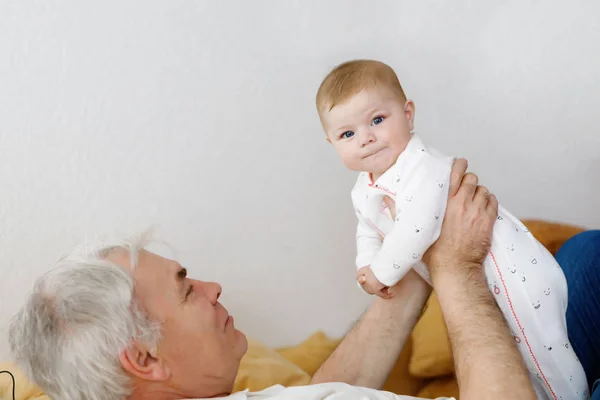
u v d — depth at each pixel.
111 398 1.08
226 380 1.19
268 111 2.06
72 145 1.87
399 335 1.48
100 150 1.89
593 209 2.28
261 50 2.04
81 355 1.07
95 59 1.88
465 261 1.23
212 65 2.00
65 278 1.10
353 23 2.12
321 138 2.12
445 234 1.23
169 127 1.96
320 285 2.15
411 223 1.20
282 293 2.11
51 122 1.84
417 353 1.94
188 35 1.97
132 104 1.92
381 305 1.50
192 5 1.97
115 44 1.90
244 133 2.04
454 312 1.18
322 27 2.09
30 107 1.82
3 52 1.79
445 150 2.21
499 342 1.11
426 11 2.15
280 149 2.08
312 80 2.10
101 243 1.21
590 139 2.24
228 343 1.19
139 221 1.94
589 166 2.25
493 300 1.20
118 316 1.08
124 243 1.19
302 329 2.14
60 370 1.08
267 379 1.70
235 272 2.05
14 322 1.13
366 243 1.34
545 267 1.23
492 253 1.23
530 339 1.23
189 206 2.00
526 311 1.22
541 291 1.21
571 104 2.23
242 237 2.06
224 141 2.02
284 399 1.07
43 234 1.84
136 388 1.10
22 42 1.81
